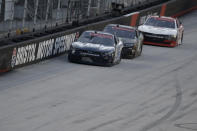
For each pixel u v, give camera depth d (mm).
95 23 85250
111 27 79562
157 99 52188
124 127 40219
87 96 50438
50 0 76438
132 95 53000
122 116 43750
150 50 87562
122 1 114062
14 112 41906
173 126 41938
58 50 72562
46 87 52719
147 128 40531
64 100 47719
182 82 63000
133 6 117625
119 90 54906
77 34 78500
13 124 38344
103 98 50219
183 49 92000
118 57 72125
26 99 46812
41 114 41938
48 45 69125
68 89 52750
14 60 60656
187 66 75188
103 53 67812
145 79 62719
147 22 95812
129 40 77562
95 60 67875
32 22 72062
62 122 40031
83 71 63344
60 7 81188
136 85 58531
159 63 75750
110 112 44812
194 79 65750
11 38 65562
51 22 77625
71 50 68125
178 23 96875
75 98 49000
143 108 47594
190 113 47156
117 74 63969
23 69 61438
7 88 50656
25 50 62906
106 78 60656
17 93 48844
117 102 49094
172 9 127938
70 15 86188
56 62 67750
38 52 66312
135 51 78000
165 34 92438
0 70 58156
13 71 59844
